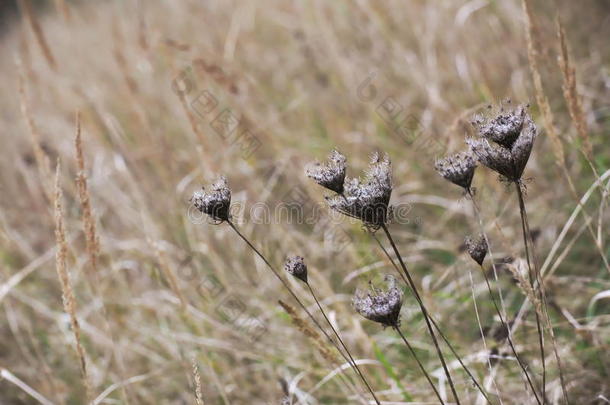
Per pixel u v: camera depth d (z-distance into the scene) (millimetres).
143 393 4082
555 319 3629
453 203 4492
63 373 4465
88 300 4867
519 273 2461
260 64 6750
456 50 5645
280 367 3908
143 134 5434
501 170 2092
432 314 3609
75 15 7941
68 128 6102
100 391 4281
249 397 3875
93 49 7570
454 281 4039
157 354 4301
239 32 7129
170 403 4098
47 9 12062
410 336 3900
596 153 4523
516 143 2053
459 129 4422
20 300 4910
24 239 5465
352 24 6441
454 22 5875
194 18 7457
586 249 4074
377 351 3291
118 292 4809
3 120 7688
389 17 6273
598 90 5043
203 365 3801
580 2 5777
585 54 5441
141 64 6145
